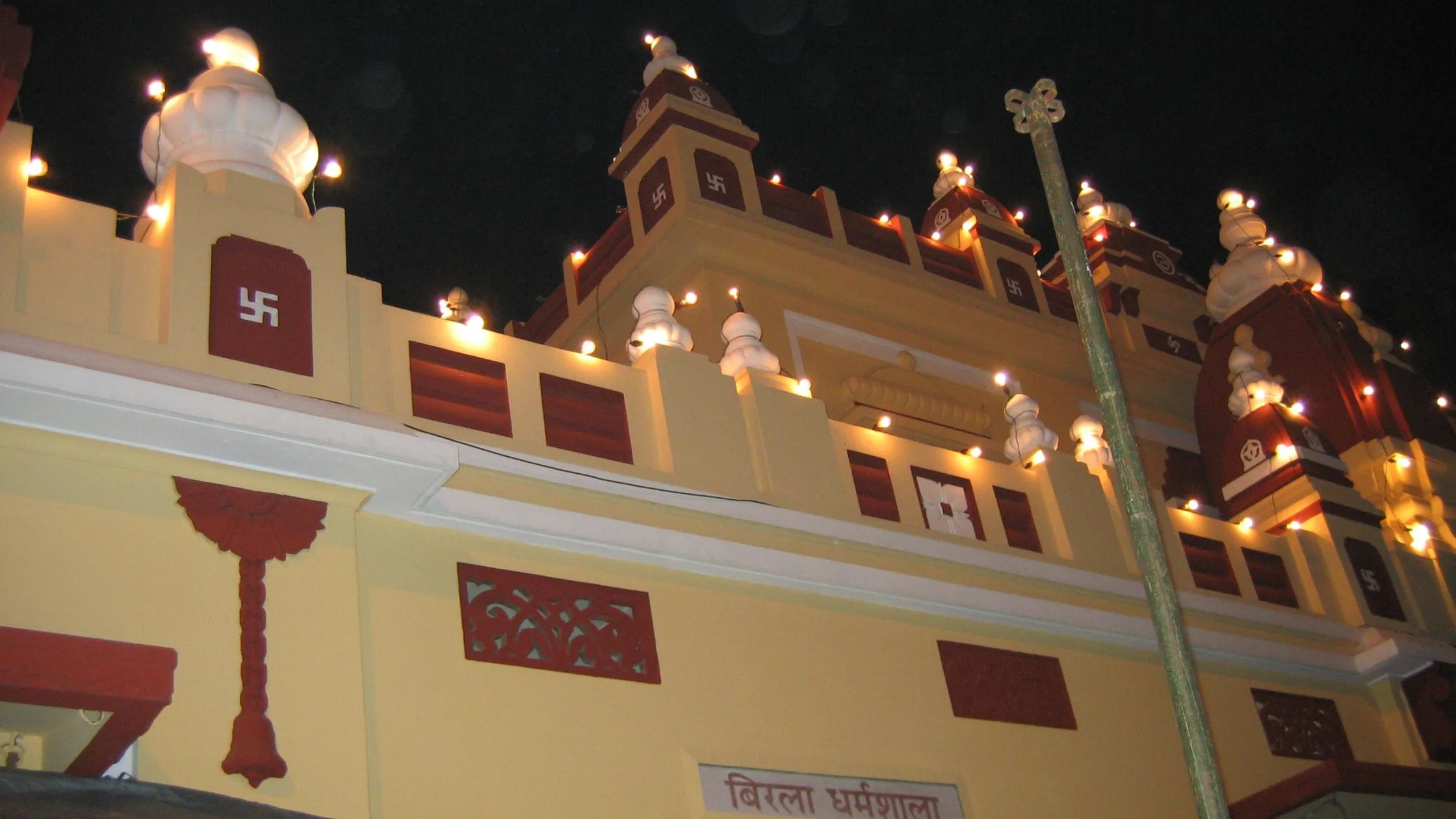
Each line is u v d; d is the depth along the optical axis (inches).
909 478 298.7
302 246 225.3
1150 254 548.1
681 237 406.3
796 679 252.5
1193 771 205.2
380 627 208.2
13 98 197.9
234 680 186.7
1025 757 281.4
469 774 205.3
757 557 255.3
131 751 175.0
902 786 256.2
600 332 433.1
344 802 187.2
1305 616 367.2
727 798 230.5
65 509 185.0
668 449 256.5
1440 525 435.8
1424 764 366.6
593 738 221.0
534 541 231.3
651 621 239.3
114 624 181.5
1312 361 464.1
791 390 285.0
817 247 427.2
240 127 235.6
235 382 203.0
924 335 450.3
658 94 435.8
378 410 224.2
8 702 152.6
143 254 214.2
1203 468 509.0
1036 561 305.6
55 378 182.5
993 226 493.4
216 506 196.7
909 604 277.6
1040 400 471.2
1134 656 319.6
